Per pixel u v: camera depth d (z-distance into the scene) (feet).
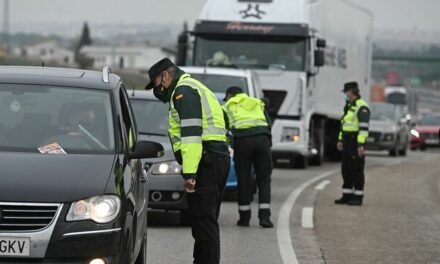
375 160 258.78
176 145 65.77
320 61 184.96
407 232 103.50
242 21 181.16
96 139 62.18
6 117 62.95
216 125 66.28
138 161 66.13
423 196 147.33
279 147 186.50
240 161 103.91
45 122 62.85
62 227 54.03
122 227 55.83
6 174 55.42
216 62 179.11
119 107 65.10
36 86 65.46
